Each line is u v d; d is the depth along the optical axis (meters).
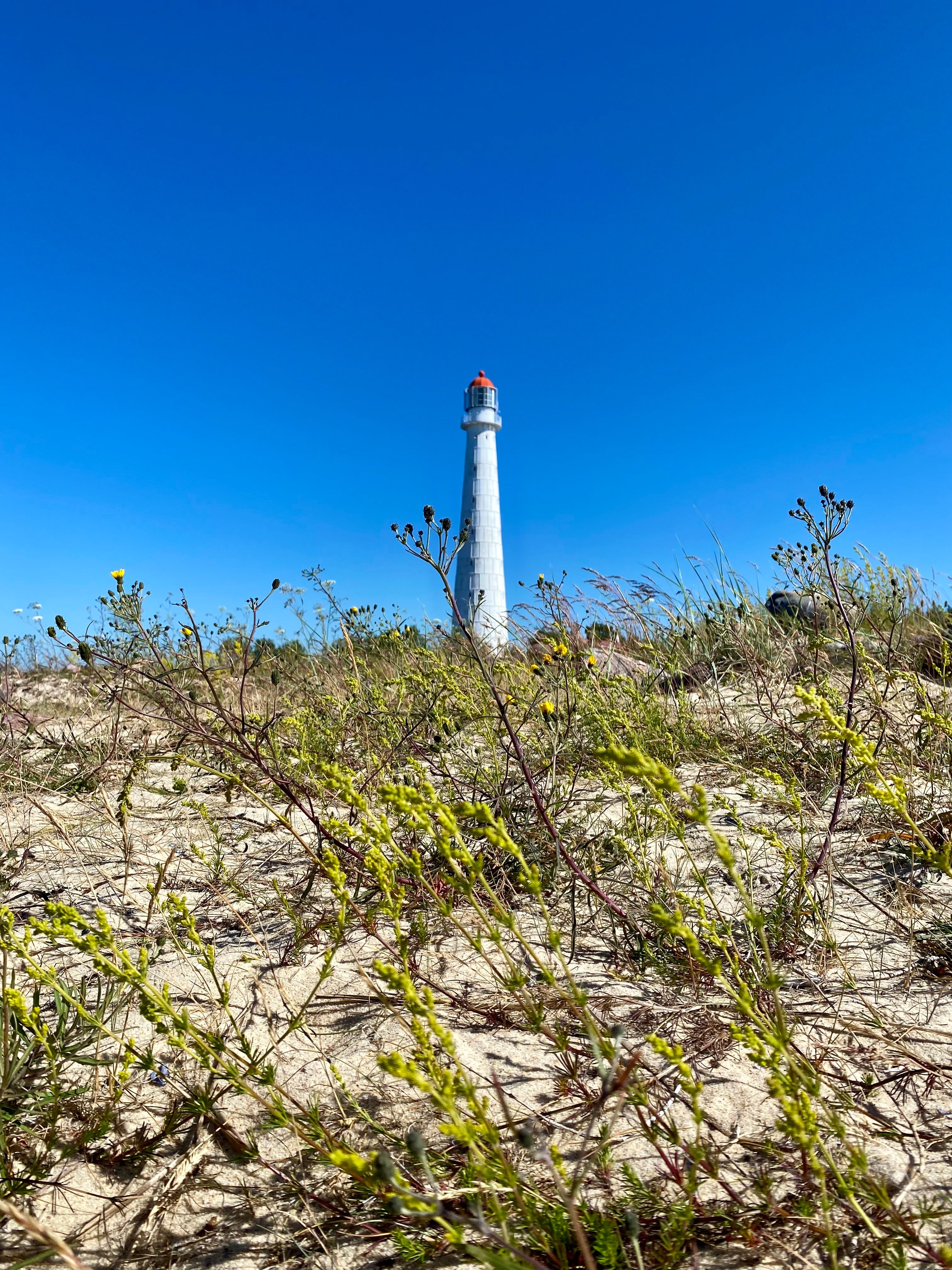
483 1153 1.25
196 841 3.20
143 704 5.13
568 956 2.22
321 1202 1.39
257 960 2.26
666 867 2.48
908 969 2.06
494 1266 0.97
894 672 3.54
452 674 4.13
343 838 2.68
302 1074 1.77
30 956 1.59
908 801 2.81
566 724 3.43
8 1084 1.52
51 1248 1.20
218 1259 1.32
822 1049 1.72
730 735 3.94
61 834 3.12
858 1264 1.18
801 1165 1.39
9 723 4.66
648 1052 1.77
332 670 5.45
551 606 4.79
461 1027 1.92
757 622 5.30
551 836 2.58
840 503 2.79
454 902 2.50
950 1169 1.35
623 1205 1.30
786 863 2.25
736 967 1.44
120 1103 1.65
